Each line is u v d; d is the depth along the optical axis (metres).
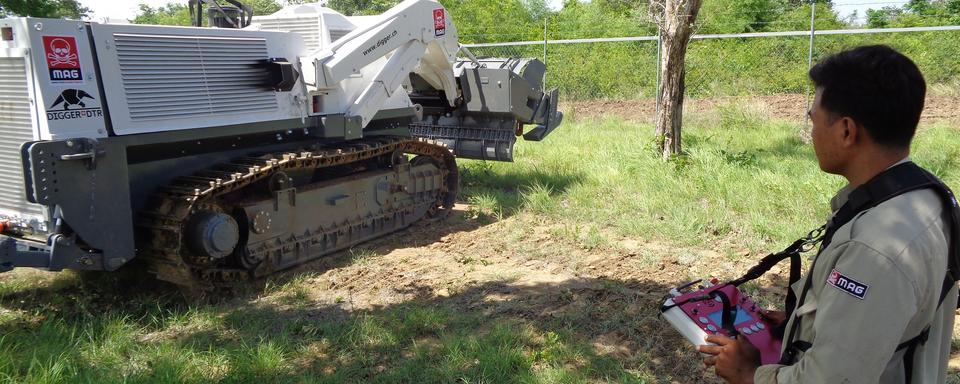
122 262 5.05
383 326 5.00
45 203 4.56
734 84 19.47
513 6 29.83
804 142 12.40
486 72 8.97
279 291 5.80
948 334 1.89
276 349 4.53
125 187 5.03
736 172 9.09
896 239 1.59
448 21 8.00
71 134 4.75
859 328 1.59
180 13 26.19
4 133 4.91
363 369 4.35
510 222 7.92
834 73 1.76
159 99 5.24
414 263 6.55
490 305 5.39
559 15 30.70
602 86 20.19
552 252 6.77
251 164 5.95
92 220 4.84
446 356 4.43
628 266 6.28
